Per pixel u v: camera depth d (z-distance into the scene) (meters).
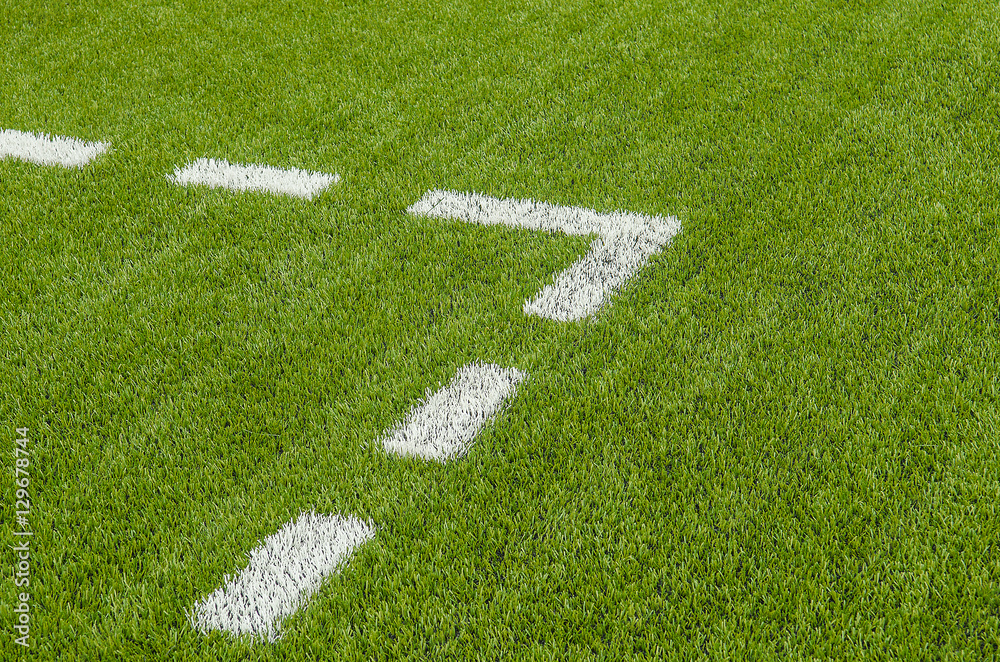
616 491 1.79
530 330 2.25
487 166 3.04
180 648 1.53
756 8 4.07
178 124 3.39
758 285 2.35
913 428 1.85
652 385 2.05
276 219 2.78
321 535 1.72
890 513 1.68
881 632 1.48
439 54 3.91
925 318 2.17
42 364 2.18
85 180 3.01
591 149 3.12
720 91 3.42
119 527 1.74
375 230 2.70
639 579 1.62
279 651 1.52
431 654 1.51
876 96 3.26
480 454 1.90
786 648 1.48
